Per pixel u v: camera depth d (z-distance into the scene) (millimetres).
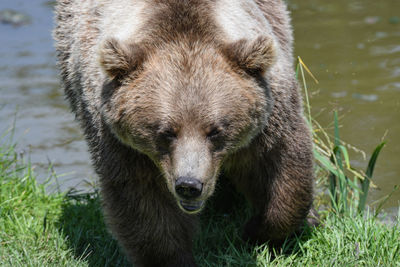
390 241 10211
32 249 10648
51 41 21672
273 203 10234
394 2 22359
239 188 10766
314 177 10648
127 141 9031
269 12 10812
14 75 19016
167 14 9031
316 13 21750
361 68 17531
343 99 16016
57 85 18391
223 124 8578
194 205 8680
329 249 10406
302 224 10977
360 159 13852
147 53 8867
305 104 14258
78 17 10711
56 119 16547
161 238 9766
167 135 8578
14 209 11992
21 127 16078
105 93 9094
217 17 9133
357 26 20328
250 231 10844
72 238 11211
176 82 8555
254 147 9703
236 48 8820
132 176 9477
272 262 10250
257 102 8977
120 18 9570
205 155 8484
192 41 8867
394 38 19266
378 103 15805
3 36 22188
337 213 11203
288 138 9805
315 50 18719
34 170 14273
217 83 8570
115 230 9914
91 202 12328
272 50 8836
